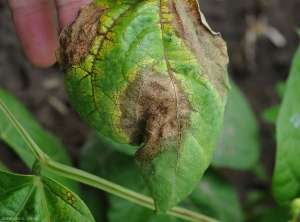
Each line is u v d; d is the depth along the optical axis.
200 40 0.13
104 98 0.13
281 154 0.19
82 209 0.14
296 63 0.20
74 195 0.14
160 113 0.13
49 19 0.22
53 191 0.14
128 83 0.13
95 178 0.16
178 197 0.12
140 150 0.13
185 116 0.13
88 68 0.13
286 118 0.20
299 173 0.20
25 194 0.14
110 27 0.13
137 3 0.13
